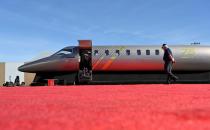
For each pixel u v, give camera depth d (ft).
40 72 73.67
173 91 28.25
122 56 73.31
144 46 75.05
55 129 6.97
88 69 74.84
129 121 8.25
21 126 7.41
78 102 15.70
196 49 76.33
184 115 9.36
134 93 24.72
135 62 73.31
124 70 73.51
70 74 73.92
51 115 9.83
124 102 15.64
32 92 28.71
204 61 75.77
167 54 55.72
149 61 73.56
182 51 75.66
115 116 9.46
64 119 8.74
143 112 10.62
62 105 13.82
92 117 9.21
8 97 20.61
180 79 76.64
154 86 42.04
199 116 9.11
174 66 75.31
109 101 16.42
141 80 74.33
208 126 7.52
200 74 76.95
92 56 73.10
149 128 7.17
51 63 72.43
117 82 74.18
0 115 9.95
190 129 7.14
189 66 75.66
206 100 16.78
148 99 17.72
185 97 19.27
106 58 73.15
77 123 7.89
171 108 12.20
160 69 73.87
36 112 10.84
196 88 35.06
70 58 72.74
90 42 74.02
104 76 74.13
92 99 18.07
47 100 17.42
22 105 13.73
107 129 7.02
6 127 7.26
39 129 6.97
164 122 8.07
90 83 74.38
